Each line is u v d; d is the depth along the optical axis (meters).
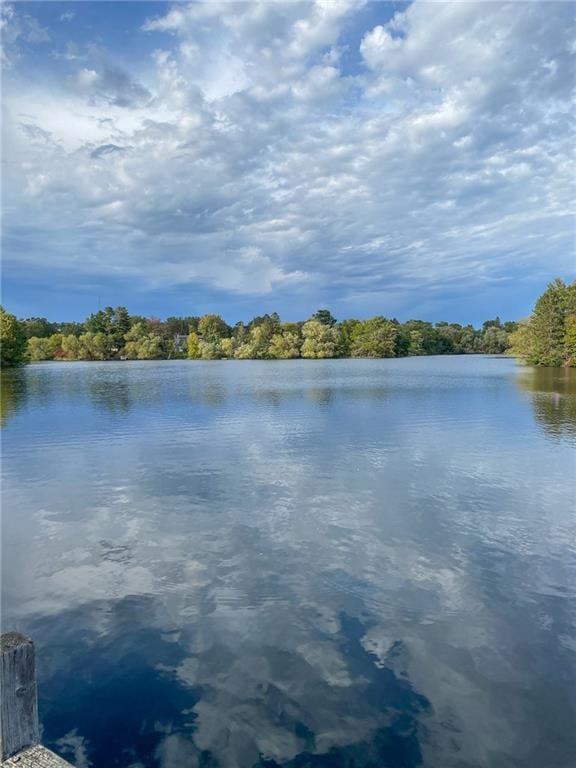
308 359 118.19
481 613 7.96
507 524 11.71
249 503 13.26
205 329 136.88
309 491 14.26
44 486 15.05
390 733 5.55
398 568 9.51
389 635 7.37
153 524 11.84
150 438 22.22
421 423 25.73
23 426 25.61
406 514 12.40
